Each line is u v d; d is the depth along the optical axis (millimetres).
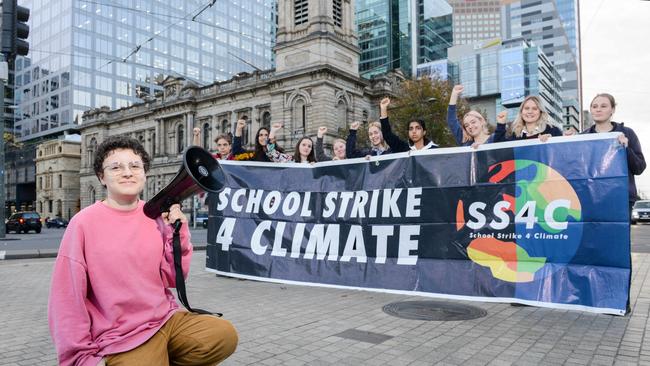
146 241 2252
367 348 4148
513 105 97812
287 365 3740
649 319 5000
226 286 7418
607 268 5102
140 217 2307
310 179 7484
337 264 6895
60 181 69125
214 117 53125
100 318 2125
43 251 12641
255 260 7598
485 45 103688
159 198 2271
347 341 4367
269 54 107812
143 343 2127
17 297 6836
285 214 7547
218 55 96562
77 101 77250
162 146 57156
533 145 5684
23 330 4969
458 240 6004
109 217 2211
